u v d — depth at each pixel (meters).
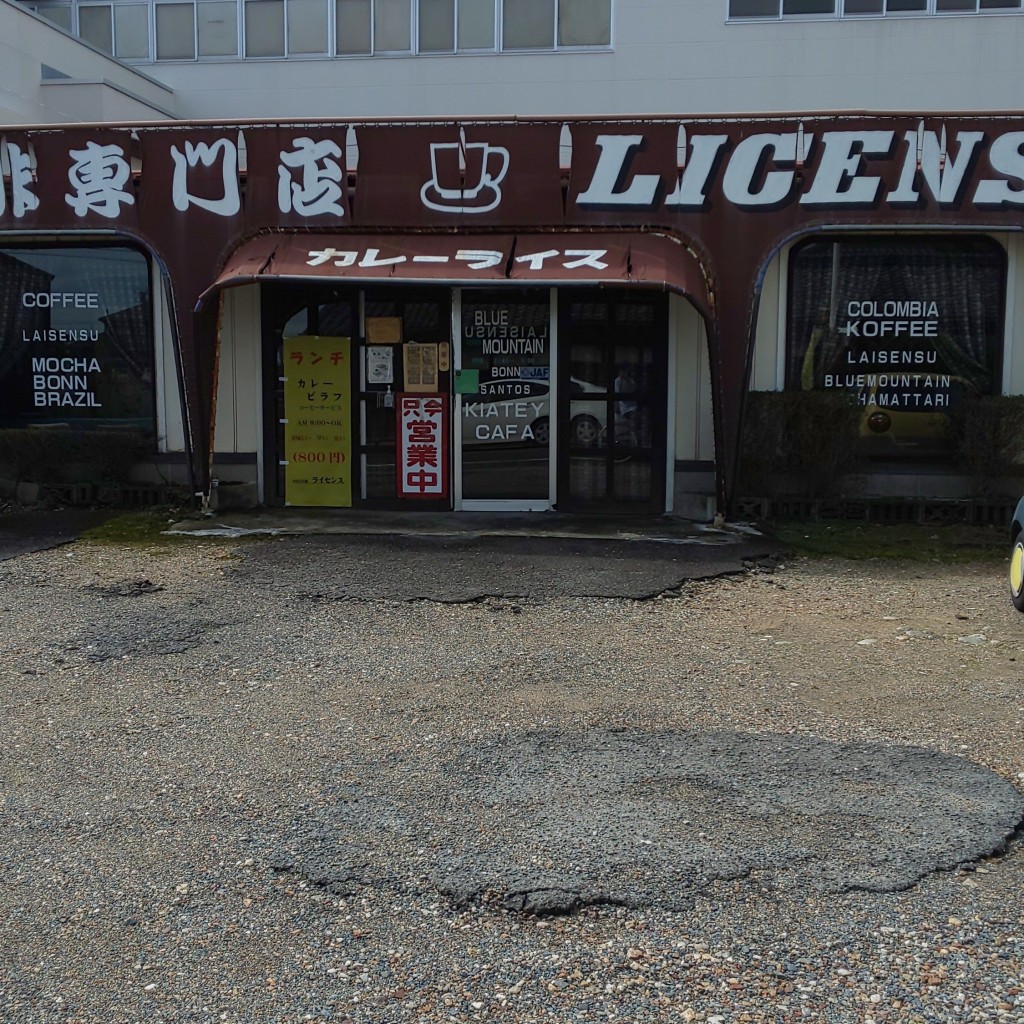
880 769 4.60
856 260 10.26
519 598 7.41
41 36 15.94
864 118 9.60
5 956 3.33
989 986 3.13
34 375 11.03
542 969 3.22
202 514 10.25
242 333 10.64
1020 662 6.15
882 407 10.33
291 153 10.03
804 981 3.15
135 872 3.80
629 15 18.56
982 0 17.77
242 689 5.66
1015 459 9.93
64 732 5.09
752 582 8.00
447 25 19.16
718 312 9.94
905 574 8.30
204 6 19.83
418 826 4.09
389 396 10.59
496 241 9.88
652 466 10.44
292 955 3.31
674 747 4.86
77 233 10.35
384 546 8.91
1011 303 10.12
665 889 3.63
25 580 7.88
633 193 9.84
